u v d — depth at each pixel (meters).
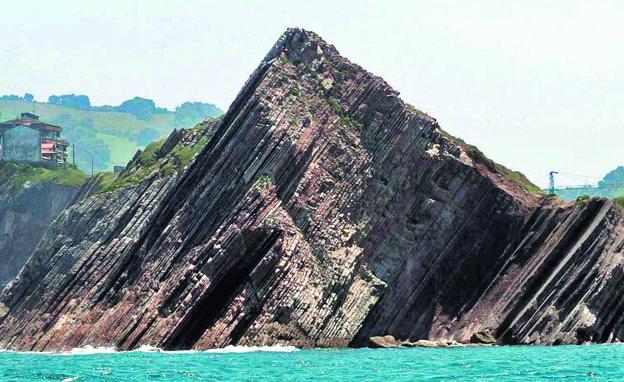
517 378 158.50
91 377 165.62
